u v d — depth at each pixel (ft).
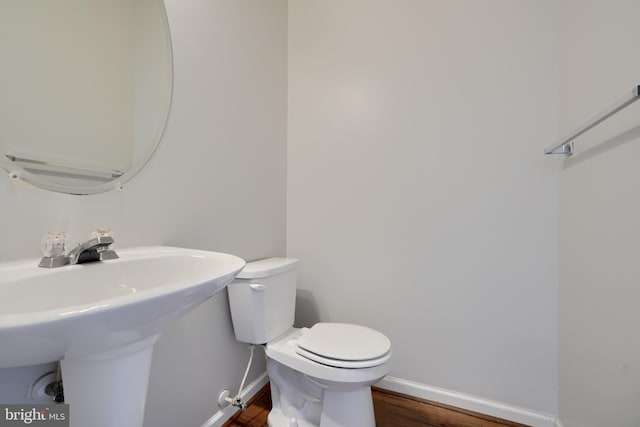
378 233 5.39
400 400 5.00
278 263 4.62
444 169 4.94
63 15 2.61
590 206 3.33
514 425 4.41
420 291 5.09
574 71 3.76
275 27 5.69
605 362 3.00
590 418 3.31
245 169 4.83
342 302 5.64
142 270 2.59
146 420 3.23
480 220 4.72
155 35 3.38
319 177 5.84
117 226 2.99
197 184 3.90
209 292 1.98
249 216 4.91
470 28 4.79
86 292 2.24
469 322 4.79
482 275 4.71
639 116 2.46
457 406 4.79
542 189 4.38
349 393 3.69
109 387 1.96
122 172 3.03
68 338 1.36
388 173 5.32
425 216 5.07
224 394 4.31
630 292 2.59
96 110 2.84
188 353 3.76
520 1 4.50
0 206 2.23
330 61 5.77
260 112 5.22
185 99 3.72
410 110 5.17
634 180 2.53
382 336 4.10
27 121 2.37
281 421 4.21
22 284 1.91
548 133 4.34
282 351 4.01
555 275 4.32
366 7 5.51
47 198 2.48
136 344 2.03
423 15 5.09
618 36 2.79
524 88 4.47
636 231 2.50
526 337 4.47
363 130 5.51
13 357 1.36
